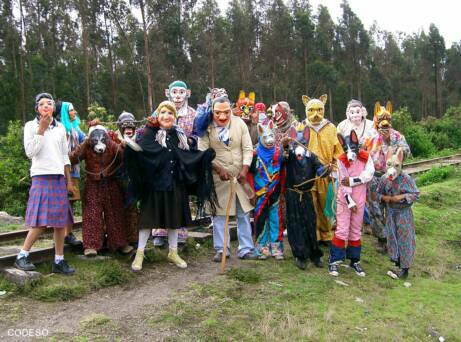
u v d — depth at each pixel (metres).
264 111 8.03
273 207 6.95
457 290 6.52
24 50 35.62
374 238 8.68
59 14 38.53
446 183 14.12
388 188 6.78
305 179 6.63
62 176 5.65
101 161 6.25
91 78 38.34
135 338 4.46
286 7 50.12
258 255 7.00
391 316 5.47
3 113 31.95
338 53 56.81
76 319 4.77
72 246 6.58
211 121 6.67
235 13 45.38
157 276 6.07
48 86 35.00
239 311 5.17
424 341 4.98
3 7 34.31
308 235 6.72
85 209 6.31
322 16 57.78
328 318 5.18
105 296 5.39
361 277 6.69
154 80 36.00
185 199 6.32
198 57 40.19
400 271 6.95
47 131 5.57
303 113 48.84
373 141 7.97
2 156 13.12
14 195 12.41
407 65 69.75
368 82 57.84
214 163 6.51
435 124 31.73
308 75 48.69
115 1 34.72
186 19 38.12
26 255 5.62
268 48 47.28
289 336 4.72
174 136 6.23
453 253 8.61
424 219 10.20
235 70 43.47
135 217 6.66
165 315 4.92
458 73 76.19
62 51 39.28
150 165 5.97
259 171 6.86
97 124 6.35
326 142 7.26
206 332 4.66
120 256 6.59
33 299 5.16
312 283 6.15
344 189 6.54
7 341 4.28
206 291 5.59
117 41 38.56
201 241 7.53
